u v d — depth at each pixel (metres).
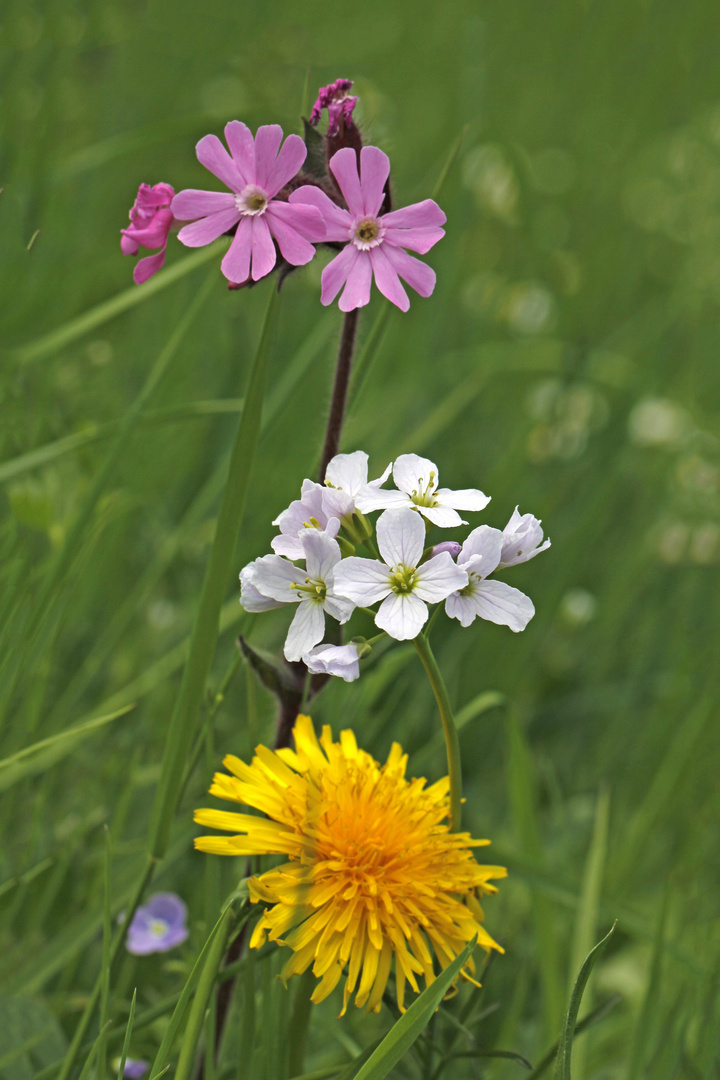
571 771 0.82
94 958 0.63
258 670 0.56
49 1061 0.57
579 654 0.91
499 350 1.03
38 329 0.85
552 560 0.92
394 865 0.54
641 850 0.68
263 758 0.55
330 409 0.56
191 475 0.90
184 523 0.72
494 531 0.53
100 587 0.77
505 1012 0.62
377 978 0.53
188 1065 0.53
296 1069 0.55
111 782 0.64
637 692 0.84
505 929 0.65
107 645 0.67
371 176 0.54
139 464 0.81
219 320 1.01
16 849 0.63
